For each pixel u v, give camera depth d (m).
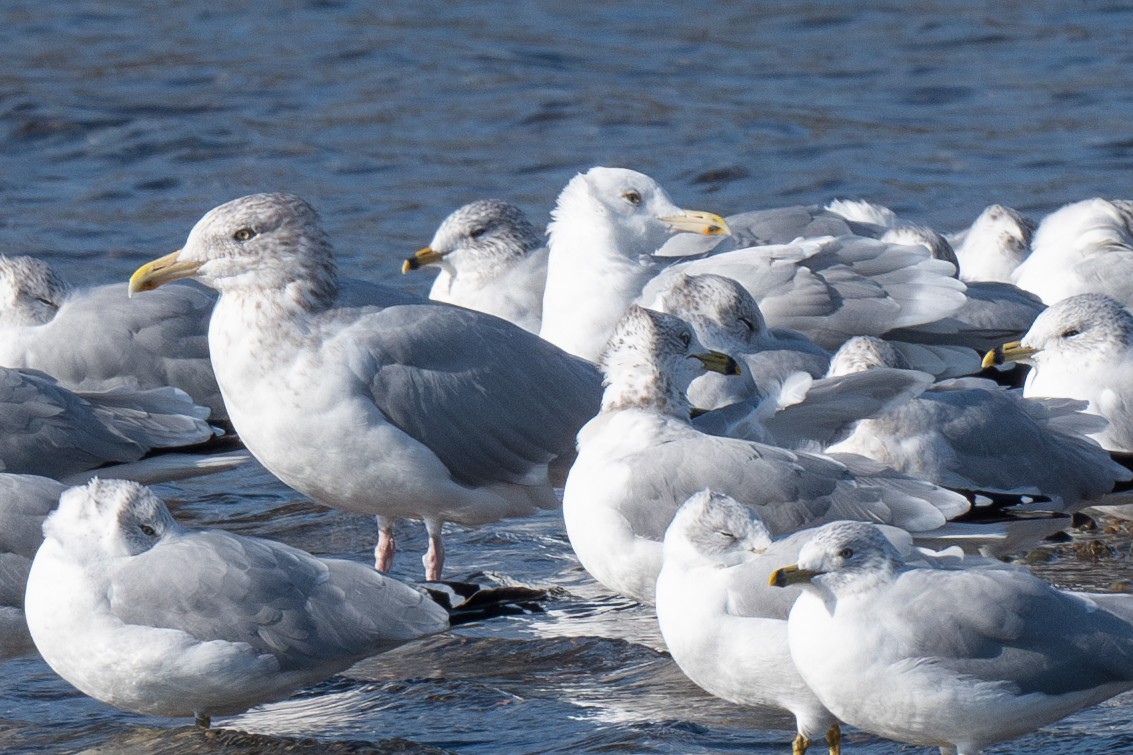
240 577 11.33
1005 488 13.99
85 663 11.30
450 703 12.08
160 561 11.30
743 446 12.52
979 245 20.61
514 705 12.01
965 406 14.09
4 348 16.69
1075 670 10.44
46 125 29.45
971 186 26.41
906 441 13.84
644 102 31.42
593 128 29.88
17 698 12.41
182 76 33.03
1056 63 34.09
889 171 27.25
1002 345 16.31
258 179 27.14
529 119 30.41
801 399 13.00
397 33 36.66
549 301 17.61
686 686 12.37
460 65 34.06
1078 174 26.88
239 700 11.51
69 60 34.12
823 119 30.31
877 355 14.59
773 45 36.00
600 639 13.17
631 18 38.28
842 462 12.95
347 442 13.75
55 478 14.77
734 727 11.68
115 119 29.84
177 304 16.98
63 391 15.03
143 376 16.69
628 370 12.85
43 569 11.35
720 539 11.03
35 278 16.83
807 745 11.08
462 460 14.16
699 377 14.20
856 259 18.16
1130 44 35.41
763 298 17.48
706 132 29.53
